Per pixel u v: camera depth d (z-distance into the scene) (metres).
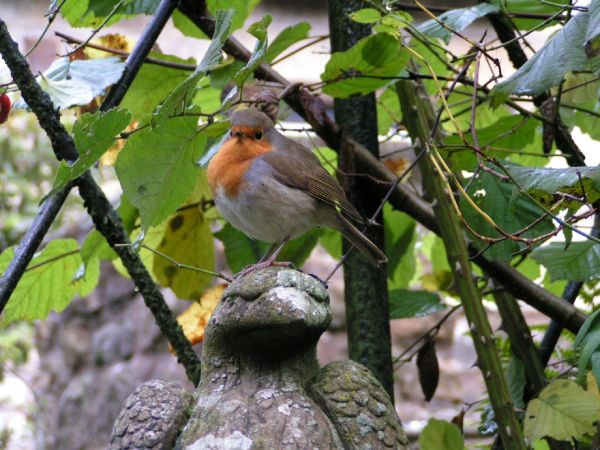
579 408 5.82
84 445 13.78
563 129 6.76
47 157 16.70
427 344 7.18
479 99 7.14
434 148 5.73
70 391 14.10
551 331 7.11
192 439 4.47
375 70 6.41
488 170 5.47
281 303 4.55
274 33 14.70
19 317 7.46
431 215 6.98
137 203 5.59
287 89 6.70
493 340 6.12
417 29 6.57
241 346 4.74
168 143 5.46
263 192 7.02
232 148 7.09
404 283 8.30
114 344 13.88
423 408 12.84
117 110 4.86
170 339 6.23
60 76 6.12
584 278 6.05
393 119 8.16
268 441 4.41
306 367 4.80
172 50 14.59
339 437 4.57
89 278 7.51
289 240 7.48
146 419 4.55
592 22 4.77
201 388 4.79
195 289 7.69
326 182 7.14
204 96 7.97
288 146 7.30
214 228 9.67
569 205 5.46
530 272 8.12
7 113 5.95
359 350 6.91
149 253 8.09
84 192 6.05
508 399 6.00
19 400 16.33
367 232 7.25
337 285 13.09
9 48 5.57
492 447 6.94
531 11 7.08
